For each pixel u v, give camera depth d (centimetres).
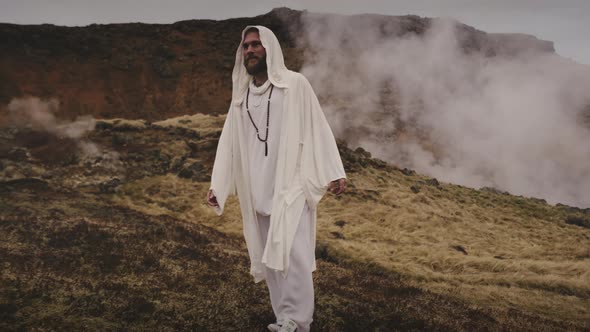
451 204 3381
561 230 3119
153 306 595
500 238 2681
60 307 582
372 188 3353
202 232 1730
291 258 442
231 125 492
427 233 2586
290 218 443
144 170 3322
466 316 834
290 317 439
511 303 1293
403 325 622
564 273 1831
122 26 10462
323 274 1162
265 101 464
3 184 2491
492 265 1928
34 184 2589
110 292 655
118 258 902
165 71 9650
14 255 880
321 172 457
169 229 1493
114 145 3747
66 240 1065
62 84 8819
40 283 679
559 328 894
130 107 8856
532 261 2027
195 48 10400
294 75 464
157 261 902
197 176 3231
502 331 725
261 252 494
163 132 4081
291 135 454
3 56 8919
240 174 494
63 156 3475
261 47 469
